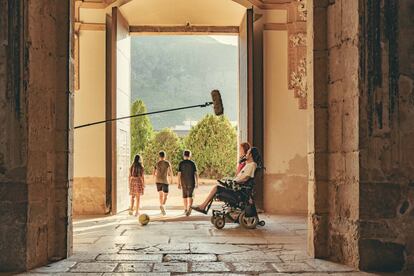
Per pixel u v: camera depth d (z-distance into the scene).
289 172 11.88
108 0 11.53
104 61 11.77
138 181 11.20
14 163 5.45
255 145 11.98
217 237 7.87
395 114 5.56
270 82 12.00
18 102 5.48
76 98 11.72
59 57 6.25
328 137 6.20
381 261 5.45
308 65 6.46
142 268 5.50
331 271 5.37
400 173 5.52
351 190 5.65
